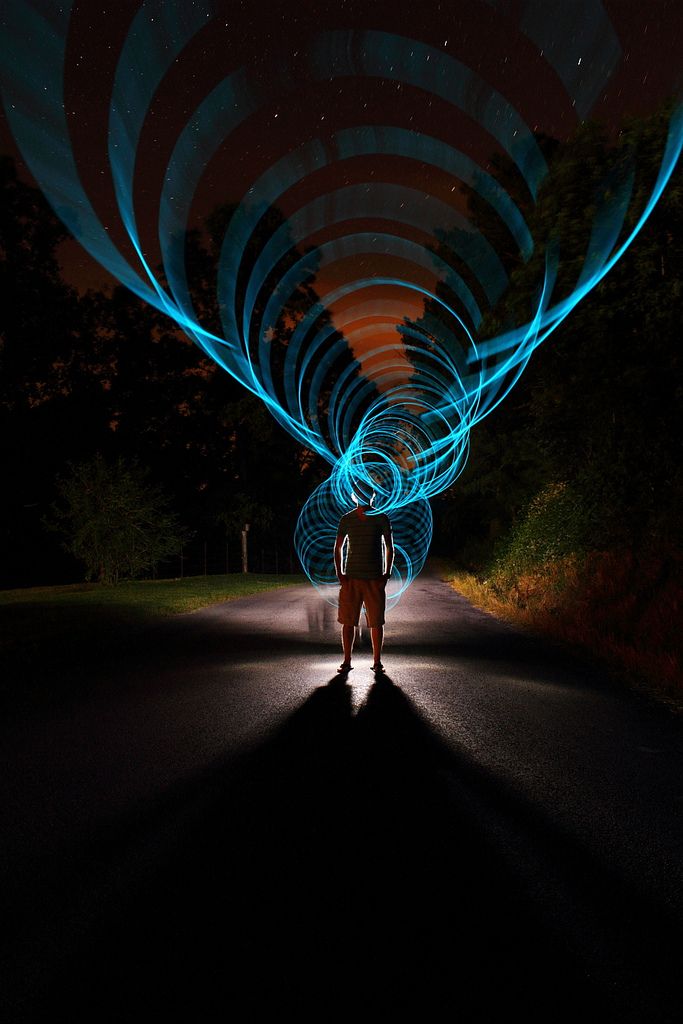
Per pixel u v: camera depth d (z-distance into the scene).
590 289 15.09
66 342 42.22
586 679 9.33
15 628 13.45
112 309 50.28
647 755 5.96
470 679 9.17
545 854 4.03
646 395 15.48
